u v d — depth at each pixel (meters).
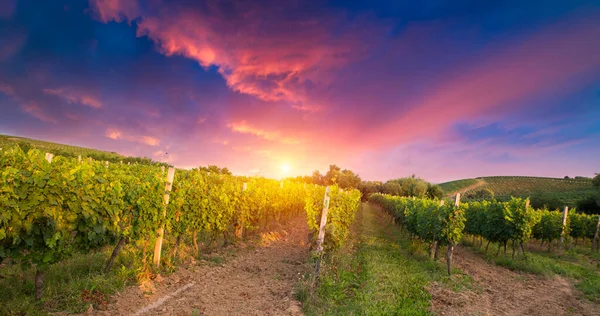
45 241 4.65
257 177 14.74
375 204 50.62
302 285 6.22
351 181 67.69
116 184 6.00
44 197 4.65
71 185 5.07
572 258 13.42
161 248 7.87
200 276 7.01
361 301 6.01
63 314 4.50
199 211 8.44
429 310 6.04
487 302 6.89
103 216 5.73
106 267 6.11
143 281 6.05
